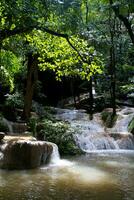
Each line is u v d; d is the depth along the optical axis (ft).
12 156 30.37
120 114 61.11
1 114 49.32
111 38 50.16
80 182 24.50
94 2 37.83
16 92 58.65
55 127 43.24
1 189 22.00
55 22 21.62
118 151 44.83
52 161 34.19
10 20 17.94
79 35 23.38
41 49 28.81
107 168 30.76
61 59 27.50
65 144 41.27
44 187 22.75
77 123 54.29
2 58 38.99
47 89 83.25
